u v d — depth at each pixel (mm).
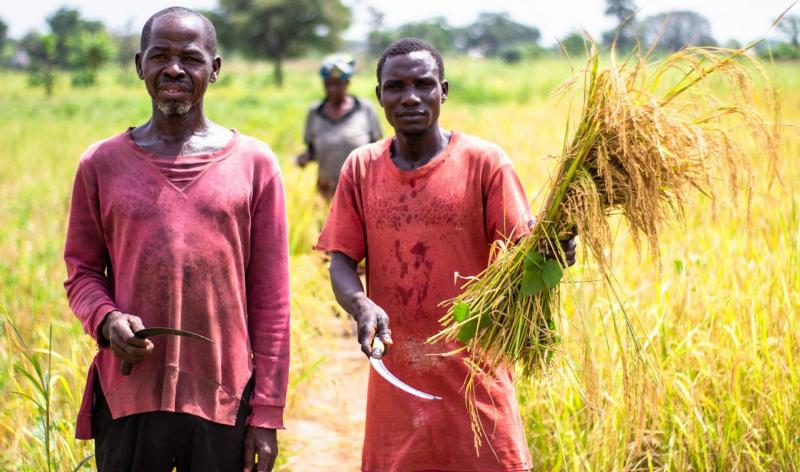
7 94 45062
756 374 3928
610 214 2840
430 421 3039
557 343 2947
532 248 2803
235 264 2760
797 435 3730
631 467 3830
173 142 2750
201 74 2734
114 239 2734
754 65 2756
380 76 3123
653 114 2578
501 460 3016
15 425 4043
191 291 2686
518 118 16422
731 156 2691
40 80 48406
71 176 13578
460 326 2873
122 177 2707
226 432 2740
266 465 2764
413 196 3074
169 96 2688
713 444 3840
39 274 6965
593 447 3773
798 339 3953
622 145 2572
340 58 7270
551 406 3664
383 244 3121
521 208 3018
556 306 2977
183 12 2760
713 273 4738
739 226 5062
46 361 4785
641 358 3033
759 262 4699
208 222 2701
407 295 3082
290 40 69688
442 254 3057
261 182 2824
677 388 3914
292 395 4594
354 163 3225
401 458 3057
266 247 2836
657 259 2768
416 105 3037
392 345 3107
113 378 2715
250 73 77875
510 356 2898
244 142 2834
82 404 2816
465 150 3082
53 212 10312
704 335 4250
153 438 2684
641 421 3102
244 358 2779
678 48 2900
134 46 75125
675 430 3941
